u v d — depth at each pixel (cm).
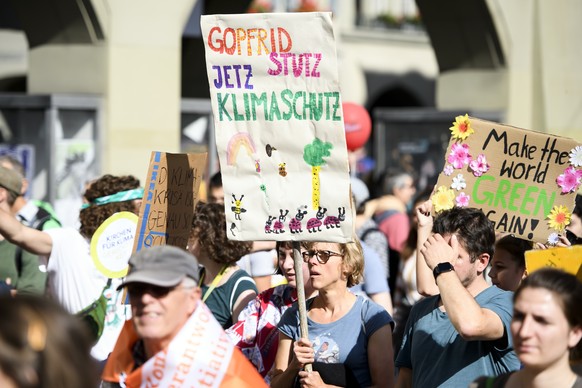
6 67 4134
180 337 830
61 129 2292
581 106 3484
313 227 1037
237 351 847
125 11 2384
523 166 1173
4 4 3891
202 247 1279
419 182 3206
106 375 881
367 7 6153
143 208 1125
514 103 3303
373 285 1499
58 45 2412
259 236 1047
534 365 763
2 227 1249
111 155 2366
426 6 3328
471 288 1023
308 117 1029
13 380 542
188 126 2622
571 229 1370
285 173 1041
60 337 554
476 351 996
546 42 3375
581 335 769
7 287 1481
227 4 3391
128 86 2394
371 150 6153
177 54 2467
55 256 1272
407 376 1087
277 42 1027
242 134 1048
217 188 1717
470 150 1166
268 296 1237
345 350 1090
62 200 2294
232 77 1041
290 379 1064
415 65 6444
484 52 3300
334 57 1015
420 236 1153
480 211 1038
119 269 1245
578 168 1172
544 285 765
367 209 2133
